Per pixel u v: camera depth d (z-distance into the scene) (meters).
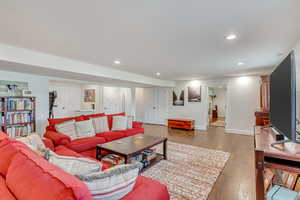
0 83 3.42
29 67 2.90
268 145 1.50
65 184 0.71
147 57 3.11
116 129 3.93
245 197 1.95
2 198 0.87
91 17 1.62
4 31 1.94
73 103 7.14
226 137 5.00
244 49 2.61
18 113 3.58
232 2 1.35
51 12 1.52
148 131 5.93
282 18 1.61
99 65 3.84
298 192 1.50
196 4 1.39
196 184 2.22
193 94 6.65
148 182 1.29
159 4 1.39
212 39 2.19
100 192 0.94
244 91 5.56
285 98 1.50
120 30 1.92
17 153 1.14
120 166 1.09
